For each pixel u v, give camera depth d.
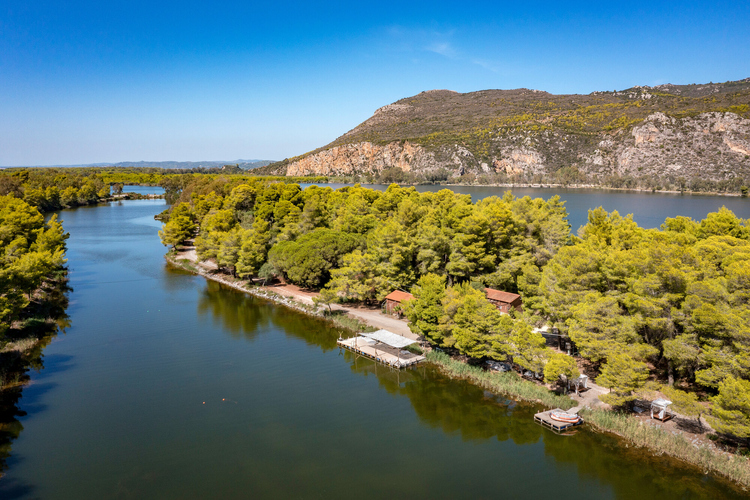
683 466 34.56
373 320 69.25
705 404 40.84
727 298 39.56
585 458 36.47
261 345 62.31
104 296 85.31
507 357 52.28
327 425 42.00
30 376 51.81
